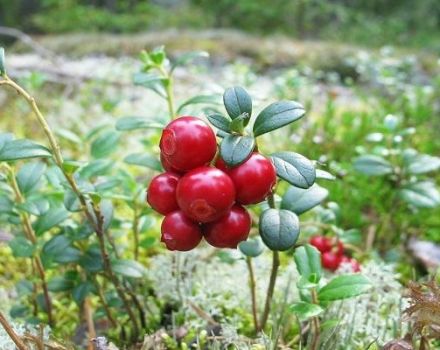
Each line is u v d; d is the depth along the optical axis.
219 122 0.09
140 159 0.13
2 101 0.31
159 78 0.13
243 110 0.09
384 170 0.17
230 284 0.15
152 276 0.14
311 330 0.11
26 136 0.26
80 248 0.13
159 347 0.12
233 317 0.14
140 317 0.13
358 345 0.12
